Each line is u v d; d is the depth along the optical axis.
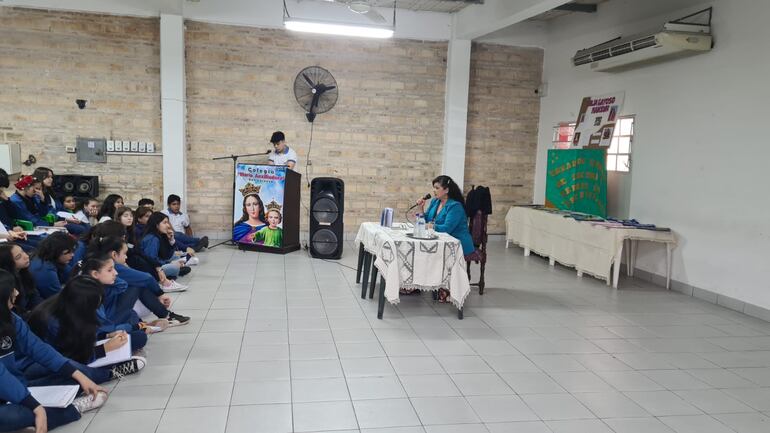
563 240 6.72
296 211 7.36
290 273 6.12
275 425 2.81
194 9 7.42
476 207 5.54
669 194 6.04
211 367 3.51
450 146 8.24
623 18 6.82
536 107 8.67
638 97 6.53
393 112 8.20
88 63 7.32
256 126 7.82
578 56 7.12
